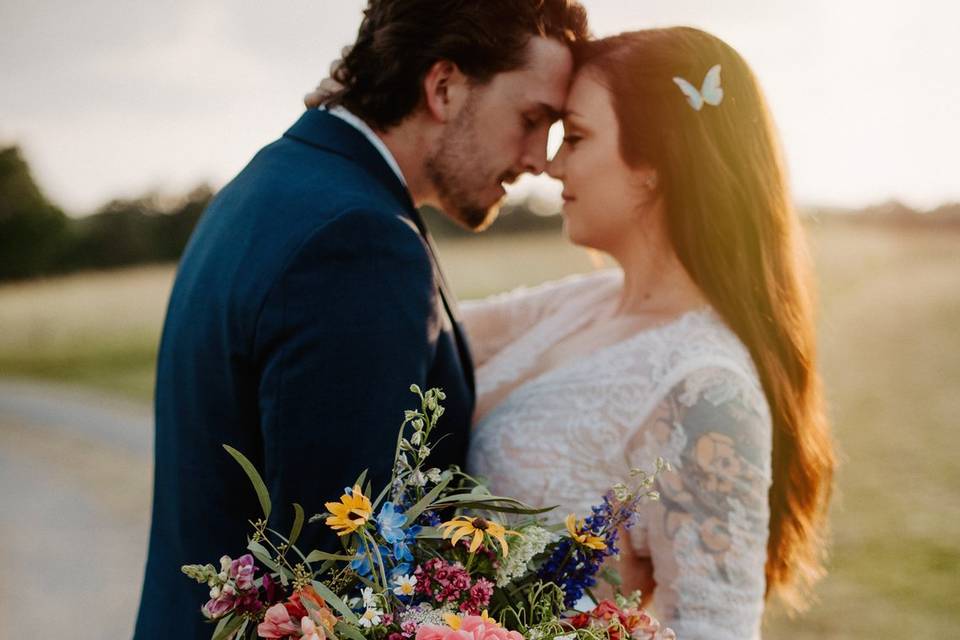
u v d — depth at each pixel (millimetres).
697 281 1875
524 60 1859
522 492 1853
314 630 1076
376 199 1576
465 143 1873
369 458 1419
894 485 7355
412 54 1787
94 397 14320
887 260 22406
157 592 1738
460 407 1693
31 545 6793
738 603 1661
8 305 28359
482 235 31500
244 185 1688
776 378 1846
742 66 1901
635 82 1870
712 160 1848
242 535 1593
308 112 1829
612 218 1957
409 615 1154
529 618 1269
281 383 1429
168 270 35469
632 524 1318
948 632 4574
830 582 5363
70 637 5164
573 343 2055
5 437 10938
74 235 39750
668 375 1756
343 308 1440
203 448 1604
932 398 10320
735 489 1677
